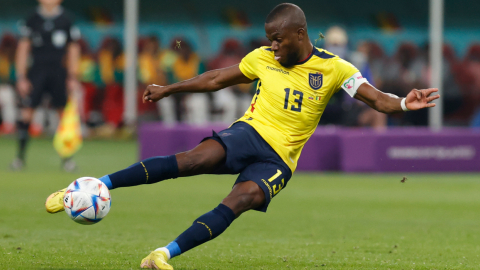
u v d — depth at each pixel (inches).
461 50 2866.6
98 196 516.1
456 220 906.1
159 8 2773.1
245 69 581.3
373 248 679.1
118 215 890.1
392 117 2331.4
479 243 721.0
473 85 2620.6
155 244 671.8
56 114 2463.1
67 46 1485.0
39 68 1467.8
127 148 2130.9
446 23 2874.0
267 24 546.9
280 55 552.7
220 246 674.8
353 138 1582.2
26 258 569.9
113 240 691.4
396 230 812.0
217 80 581.6
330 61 562.3
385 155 1583.4
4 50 2536.9
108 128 2475.4
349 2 2874.0
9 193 1075.9
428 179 1486.2
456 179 1492.4
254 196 522.3
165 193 1176.8
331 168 1610.5
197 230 498.6
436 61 2274.9
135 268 529.0
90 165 1621.6
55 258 573.9
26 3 2598.4
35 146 2107.5
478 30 2886.3
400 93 2365.9
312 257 619.2
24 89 1489.9
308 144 1612.9
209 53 2773.1
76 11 2723.9
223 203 513.7
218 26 2815.0
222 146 545.3
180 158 532.7
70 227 773.9
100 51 2504.9
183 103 2349.9
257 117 567.8
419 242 723.4
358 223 868.6
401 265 583.8
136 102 2506.2
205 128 1606.8
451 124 2603.3
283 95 561.0
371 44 2625.5
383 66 2397.9
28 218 834.8
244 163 550.3
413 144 1592.0
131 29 2364.7
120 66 2492.6
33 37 1469.0
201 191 1218.6
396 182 1417.3
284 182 549.6
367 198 1149.7
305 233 778.8
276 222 868.6
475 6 2869.1
